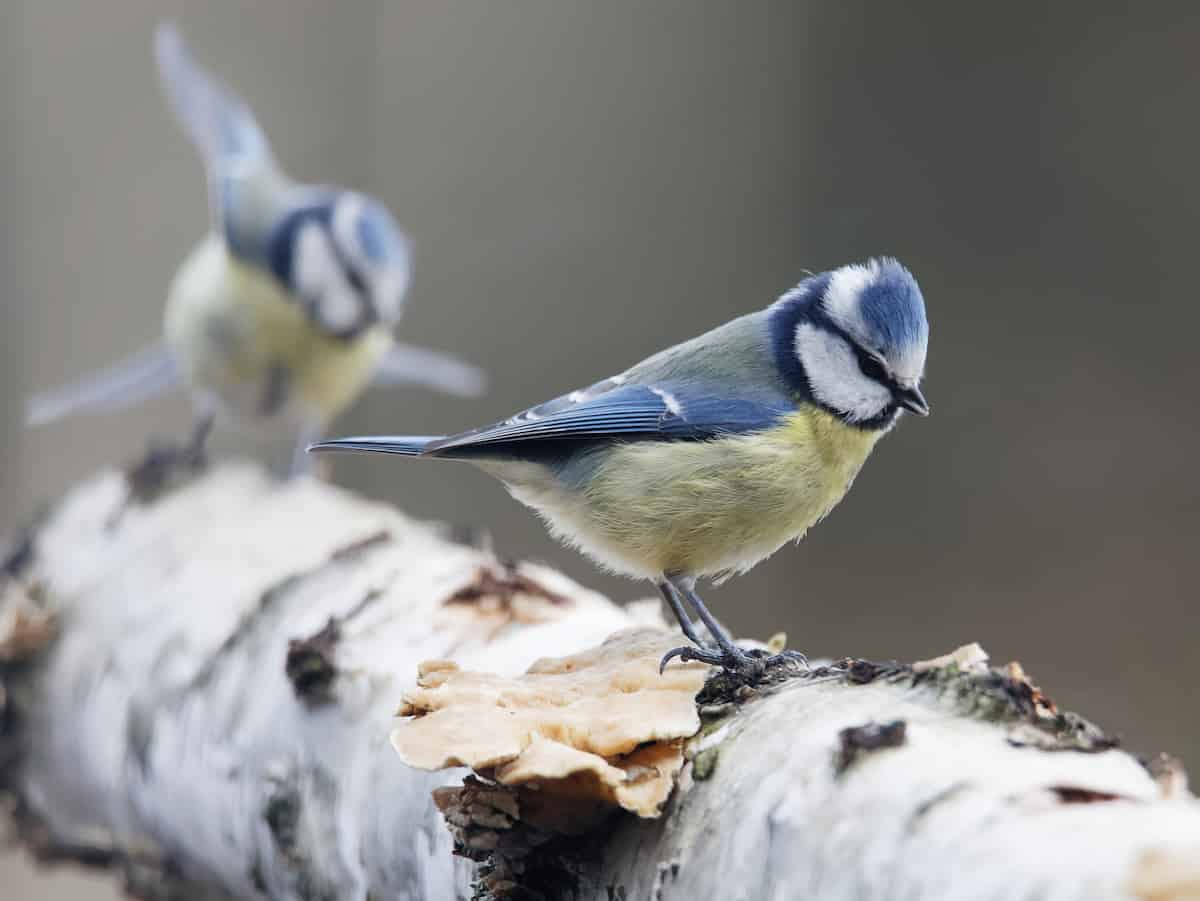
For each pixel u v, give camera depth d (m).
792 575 12.12
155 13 13.84
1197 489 12.30
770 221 14.27
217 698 5.57
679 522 5.31
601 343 14.01
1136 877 2.42
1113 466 12.48
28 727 6.94
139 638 6.34
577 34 14.66
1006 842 2.67
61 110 13.70
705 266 14.15
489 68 14.54
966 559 12.12
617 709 3.56
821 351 5.47
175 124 13.78
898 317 5.44
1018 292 13.54
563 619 4.85
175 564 6.63
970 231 13.88
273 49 14.21
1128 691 10.84
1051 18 13.84
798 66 14.43
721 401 5.36
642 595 11.66
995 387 13.05
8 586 7.50
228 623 5.91
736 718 3.51
